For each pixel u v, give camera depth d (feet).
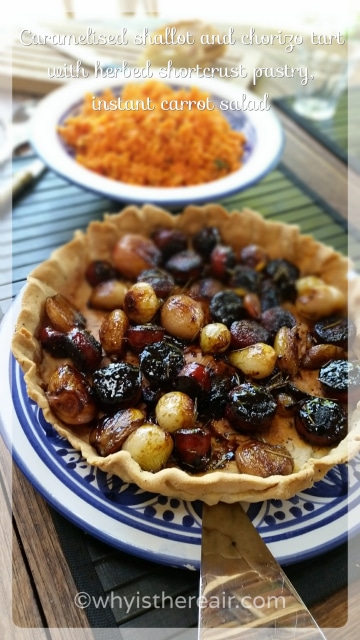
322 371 1.63
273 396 1.58
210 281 1.82
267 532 1.38
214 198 2.06
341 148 2.58
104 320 1.66
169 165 2.23
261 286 1.84
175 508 1.40
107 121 2.26
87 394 1.48
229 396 1.52
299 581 1.35
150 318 1.67
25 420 1.51
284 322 1.72
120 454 1.37
